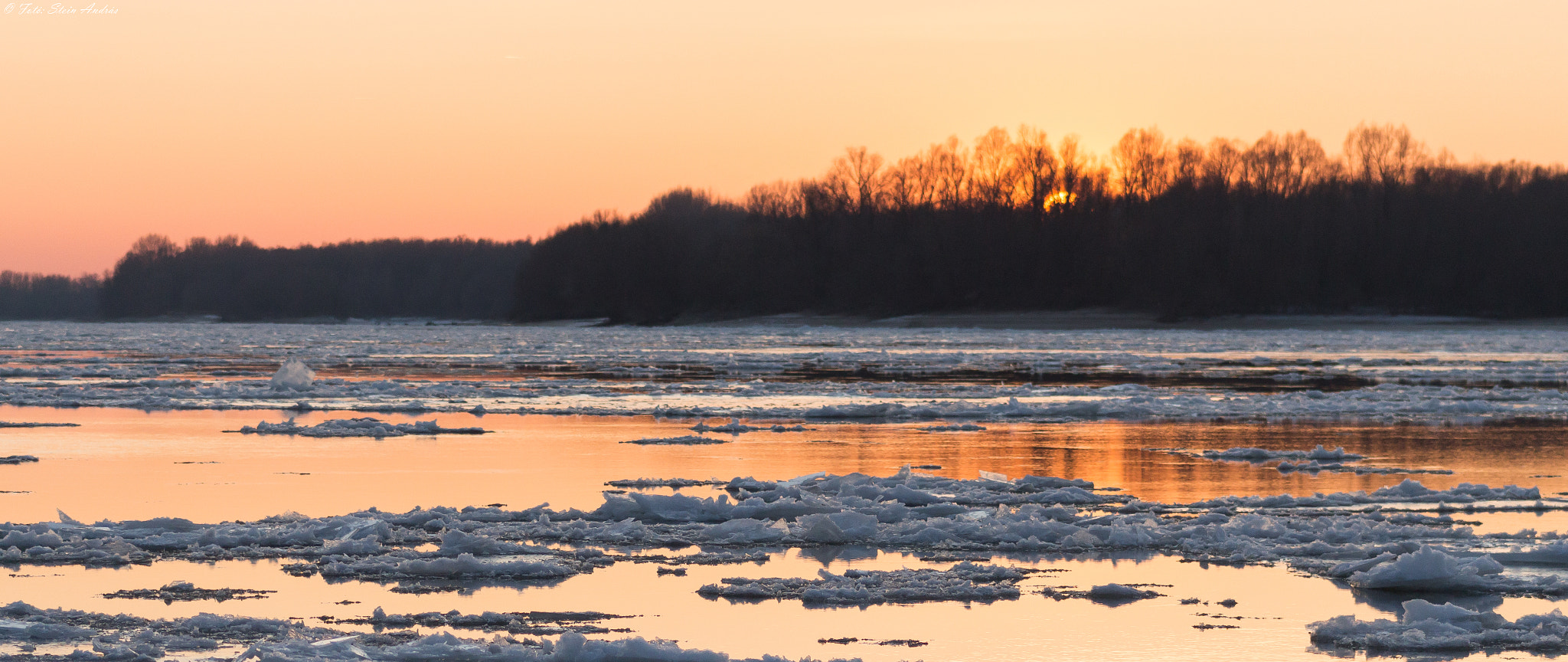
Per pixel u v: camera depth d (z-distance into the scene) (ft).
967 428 102.53
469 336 412.98
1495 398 134.62
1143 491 70.08
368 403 125.29
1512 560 51.60
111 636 39.91
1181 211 473.26
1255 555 53.01
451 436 95.09
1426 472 77.66
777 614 43.68
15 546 52.65
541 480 72.84
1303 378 173.88
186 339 379.35
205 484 70.49
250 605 44.47
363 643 39.73
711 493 68.69
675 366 205.87
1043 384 161.38
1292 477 75.66
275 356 253.85
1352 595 46.68
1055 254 497.46
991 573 49.47
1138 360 225.76
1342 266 449.89
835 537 55.93
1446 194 464.65
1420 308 445.78
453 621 42.47
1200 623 42.75
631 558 52.70
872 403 125.70
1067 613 43.91
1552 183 471.62
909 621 42.83
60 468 76.54
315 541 54.65
